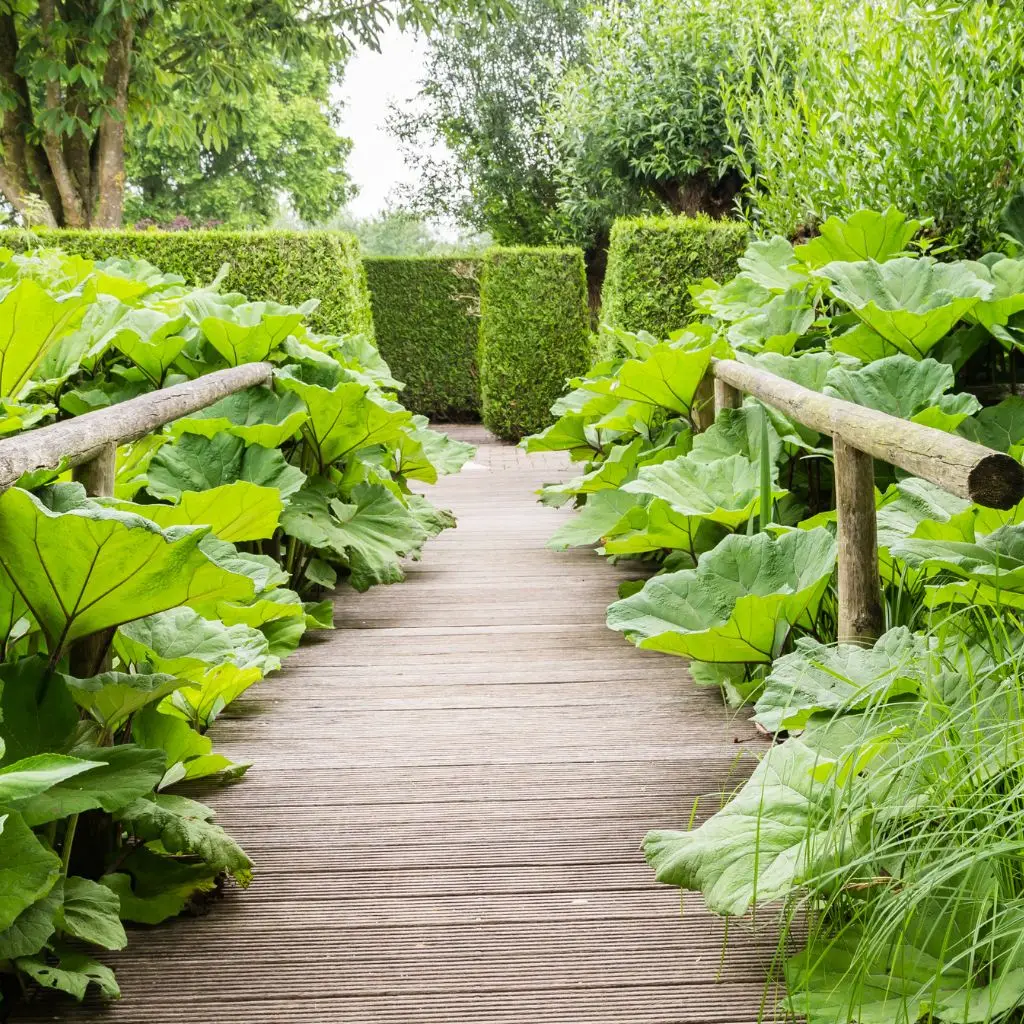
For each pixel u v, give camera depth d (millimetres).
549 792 2361
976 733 1555
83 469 2021
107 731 1801
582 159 11281
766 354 3654
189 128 12617
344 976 1654
